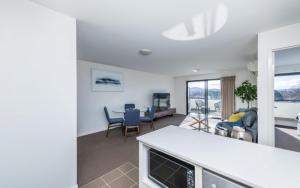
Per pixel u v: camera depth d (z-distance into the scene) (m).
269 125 1.88
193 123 5.37
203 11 1.51
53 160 1.47
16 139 1.25
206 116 5.74
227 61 3.96
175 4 1.39
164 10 1.50
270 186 0.67
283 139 3.56
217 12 1.53
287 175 0.76
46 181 1.42
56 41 1.49
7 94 1.20
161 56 3.42
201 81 6.97
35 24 1.35
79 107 3.92
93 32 2.05
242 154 1.01
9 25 1.21
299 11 1.48
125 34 2.13
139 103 5.80
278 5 1.38
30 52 1.32
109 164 2.35
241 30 1.95
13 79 1.23
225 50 2.92
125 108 4.88
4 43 1.18
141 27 1.90
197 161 0.91
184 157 0.99
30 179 1.33
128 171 2.14
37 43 1.36
